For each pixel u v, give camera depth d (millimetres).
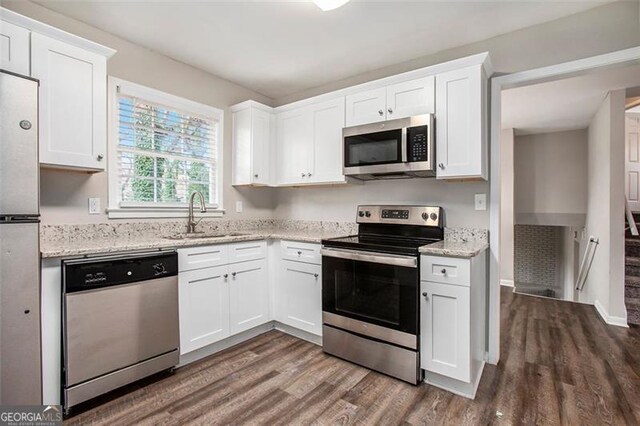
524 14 2078
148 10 2055
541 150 5363
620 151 3344
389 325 2088
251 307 2658
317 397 1869
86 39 2090
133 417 1676
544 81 2270
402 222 2592
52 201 2062
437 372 1942
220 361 2301
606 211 3506
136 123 2516
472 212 2418
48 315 1631
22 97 1498
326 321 2422
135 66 2477
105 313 1788
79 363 1690
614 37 1971
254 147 3064
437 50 2572
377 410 1753
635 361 2359
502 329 3043
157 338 2012
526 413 1731
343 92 2701
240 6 2012
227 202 3168
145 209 2521
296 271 2678
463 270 1849
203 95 2953
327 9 1866
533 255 7266
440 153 2219
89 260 1736
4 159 1443
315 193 3318
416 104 2314
